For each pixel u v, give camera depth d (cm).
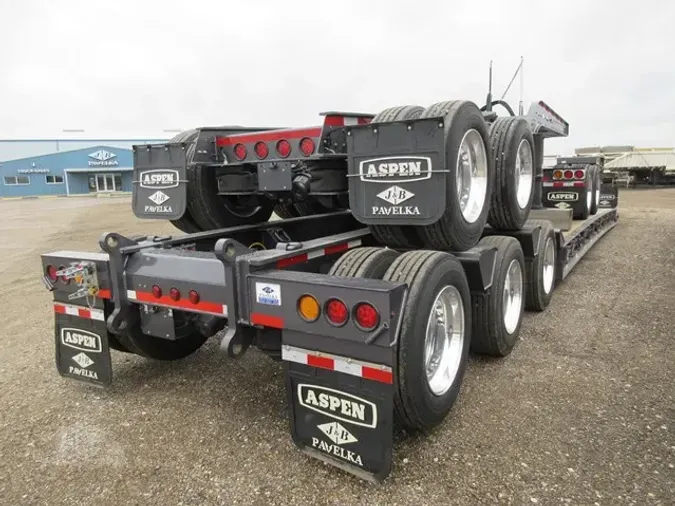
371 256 287
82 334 332
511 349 404
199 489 239
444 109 304
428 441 273
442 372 291
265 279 243
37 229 1535
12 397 343
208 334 306
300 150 363
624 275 673
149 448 275
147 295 295
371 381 223
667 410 302
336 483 240
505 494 229
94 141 5456
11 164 4631
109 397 338
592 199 893
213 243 390
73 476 252
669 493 226
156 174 407
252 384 354
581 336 438
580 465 249
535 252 475
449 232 306
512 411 305
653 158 3341
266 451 269
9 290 701
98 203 3059
